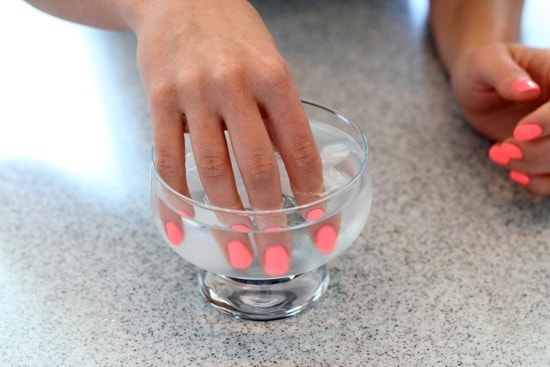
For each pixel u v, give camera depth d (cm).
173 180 50
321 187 51
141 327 53
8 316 54
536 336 52
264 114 50
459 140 68
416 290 55
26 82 76
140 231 60
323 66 76
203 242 49
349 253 58
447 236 59
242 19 52
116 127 70
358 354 51
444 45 75
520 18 75
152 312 54
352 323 53
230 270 50
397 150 67
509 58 64
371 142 67
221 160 49
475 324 53
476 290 55
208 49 51
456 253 58
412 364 50
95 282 56
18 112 72
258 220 48
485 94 65
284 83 49
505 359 51
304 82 74
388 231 59
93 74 76
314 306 54
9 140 69
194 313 54
